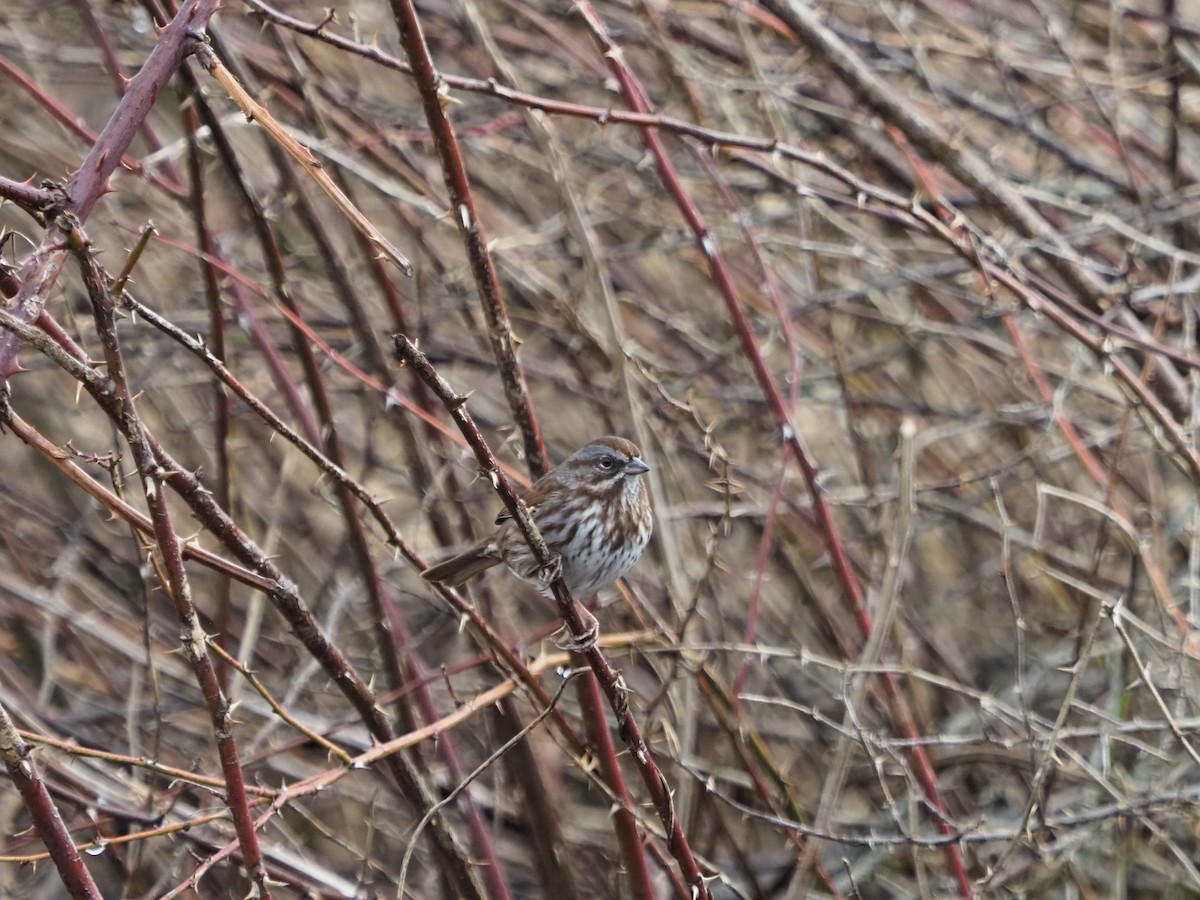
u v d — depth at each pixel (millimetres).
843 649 6047
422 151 7594
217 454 5633
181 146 5602
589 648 3938
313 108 5957
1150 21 7145
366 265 6074
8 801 5664
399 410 5801
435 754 6055
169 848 6059
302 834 6430
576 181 7539
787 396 7383
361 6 7566
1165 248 6051
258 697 6641
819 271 6941
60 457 3238
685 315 7824
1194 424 5609
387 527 3939
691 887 4078
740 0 6453
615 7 7316
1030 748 5480
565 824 6324
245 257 6832
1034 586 7449
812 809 6625
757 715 6992
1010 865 5848
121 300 3143
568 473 5391
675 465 7062
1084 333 5262
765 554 5523
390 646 5266
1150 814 5422
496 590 6957
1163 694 6125
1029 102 7926
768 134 7211
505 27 7488
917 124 5828
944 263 7520
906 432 5395
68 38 7449
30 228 7203
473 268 4484
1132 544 5836
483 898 4629
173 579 3092
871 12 7410
